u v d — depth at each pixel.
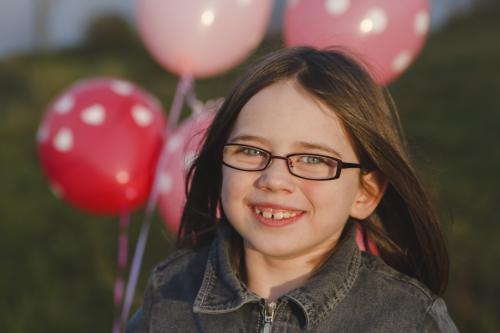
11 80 12.77
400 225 1.96
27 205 6.55
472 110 7.95
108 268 5.11
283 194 1.63
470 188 5.83
